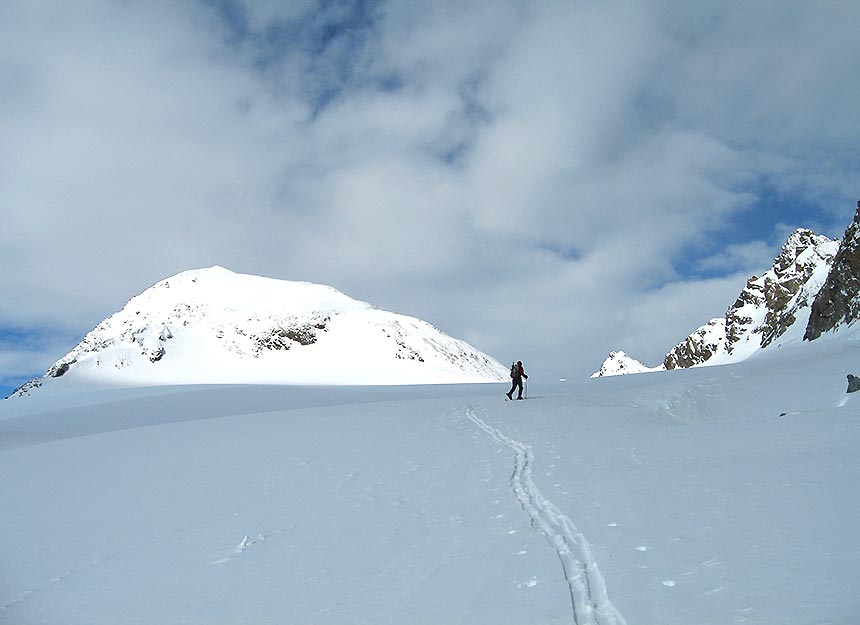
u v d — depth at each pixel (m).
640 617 5.24
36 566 9.44
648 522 7.66
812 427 12.67
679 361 154.88
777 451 10.80
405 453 15.58
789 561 5.81
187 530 10.59
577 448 13.98
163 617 6.94
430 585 6.78
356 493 11.80
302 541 9.16
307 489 12.63
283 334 138.88
